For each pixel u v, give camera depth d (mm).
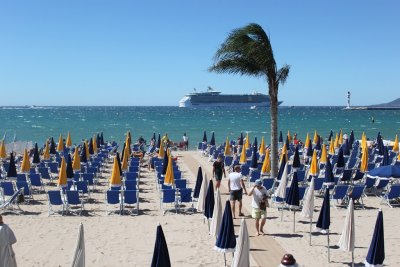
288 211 14133
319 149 28500
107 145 33500
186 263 9773
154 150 30297
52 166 21250
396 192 14742
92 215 13938
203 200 12914
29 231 12195
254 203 11539
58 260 10031
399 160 21797
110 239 11516
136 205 15008
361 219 13375
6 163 21188
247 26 17766
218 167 16984
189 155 31188
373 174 15219
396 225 12766
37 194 17047
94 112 178750
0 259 7207
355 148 27797
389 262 9852
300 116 131875
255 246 10727
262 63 17469
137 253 10477
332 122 94500
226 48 17891
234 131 64312
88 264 9766
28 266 9656
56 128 72125
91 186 18875
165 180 15141
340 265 9609
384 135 58875
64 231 12227
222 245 8602
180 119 105438
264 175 19094
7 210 14320
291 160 24844
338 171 19219
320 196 16641
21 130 67062
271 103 18469
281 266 5816
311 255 10172
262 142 25625
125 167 20016
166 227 12602
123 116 129375
